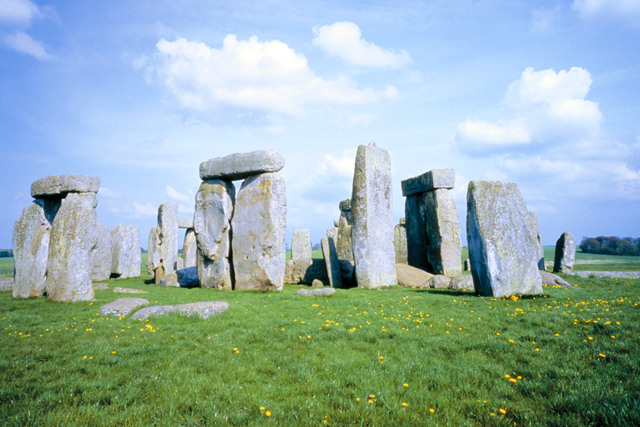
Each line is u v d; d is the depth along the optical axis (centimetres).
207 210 1834
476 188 1203
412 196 2378
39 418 363
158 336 687
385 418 372
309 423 363
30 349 608
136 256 2773
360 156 1711
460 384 448
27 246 1413
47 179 1359
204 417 379
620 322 681
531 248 1181
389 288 1633
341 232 2575
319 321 823
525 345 588
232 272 1783
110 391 434
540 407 388
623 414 349
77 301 1224
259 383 464
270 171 1686
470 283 1494
